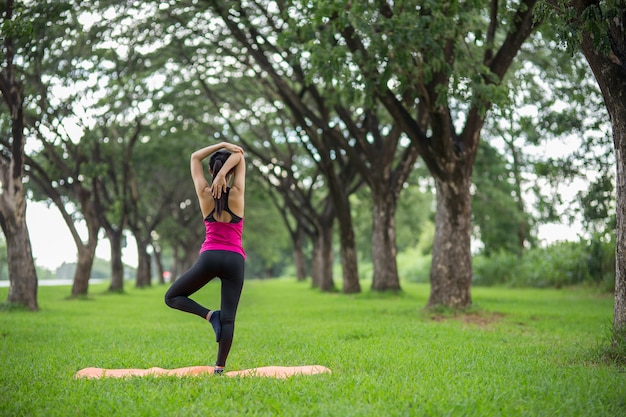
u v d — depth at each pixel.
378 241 24.19
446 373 6.27
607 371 6.48
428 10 12.54
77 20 15.08
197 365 7.27
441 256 15.19
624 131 7.45
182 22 18.00
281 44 13.43
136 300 25.55
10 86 15.73
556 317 14.20
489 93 12.18
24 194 17.22
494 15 13.66
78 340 10.14
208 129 29.09
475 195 32.31
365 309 16.67
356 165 23.05
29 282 17.34
